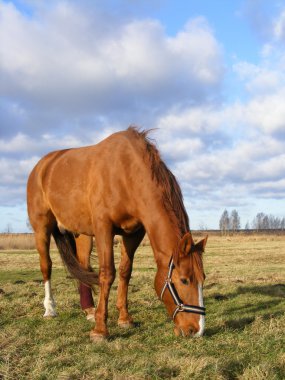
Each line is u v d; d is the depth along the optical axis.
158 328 5.06
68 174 5.61
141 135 5.06
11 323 5.37
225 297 6.98
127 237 5.38
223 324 5.04
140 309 6.18
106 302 4.77
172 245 4.40
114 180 4.88
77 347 4.30
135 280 9.06
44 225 6.26
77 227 5.61
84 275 5.50
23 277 10.40
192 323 4.11
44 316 5.76
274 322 4.98
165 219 4.51
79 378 3.39
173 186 4.67
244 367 3.48
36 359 3.84
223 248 24.61
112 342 4.36
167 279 4.32
